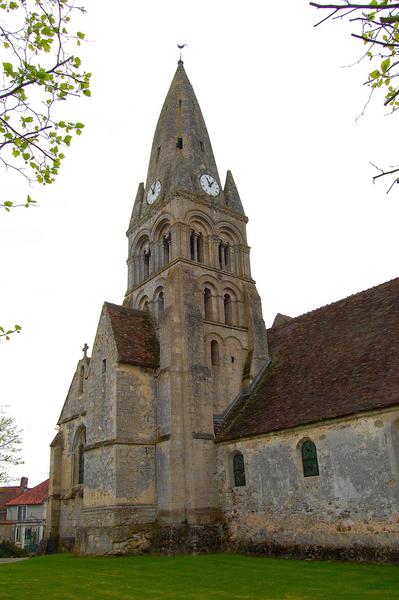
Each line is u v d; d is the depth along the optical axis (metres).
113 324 32.06
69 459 36.56
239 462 27.53
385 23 6.30
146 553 26.78
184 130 40.06
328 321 31.55
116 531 26.56
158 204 37.06
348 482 21.59
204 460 28.23
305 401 25.55
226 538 26.84
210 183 38.44
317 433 23.31
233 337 34.09
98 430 30.16
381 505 20.23
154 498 28.31
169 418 28.75
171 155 39.16
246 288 36.34
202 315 32.34
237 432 27.94
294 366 30.28
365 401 21.75
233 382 32.69
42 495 67.75
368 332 27.05
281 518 24.19
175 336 30.72
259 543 24.95
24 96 7.85
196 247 35.75
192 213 35.69
